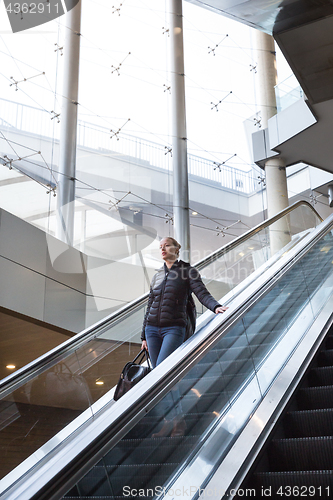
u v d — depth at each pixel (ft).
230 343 11.56
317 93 31.81
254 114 50.70
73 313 26.58
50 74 37.37
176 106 43.37
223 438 9.86
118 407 7.61
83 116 39.88
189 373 9.73
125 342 17.19
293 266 16.98
